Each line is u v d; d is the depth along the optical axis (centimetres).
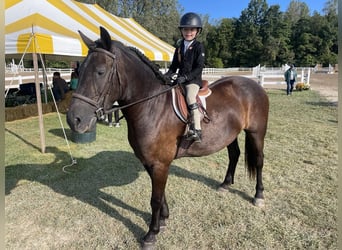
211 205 304
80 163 434
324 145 527
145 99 212
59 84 910
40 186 353
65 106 901
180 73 245
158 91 221
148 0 2908
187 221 273
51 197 325
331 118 785
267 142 552
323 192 332
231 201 313
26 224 272
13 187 349
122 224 271
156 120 216
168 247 237
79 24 624
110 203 311
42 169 409
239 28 5909
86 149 507
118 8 2841
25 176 383
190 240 245
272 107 990
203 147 250
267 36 5594
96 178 378
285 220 274
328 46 5416
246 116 283
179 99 227
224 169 410
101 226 268
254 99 289
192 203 308
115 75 191
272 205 303
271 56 5453
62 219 280
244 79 305
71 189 345
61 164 429
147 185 356
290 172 395
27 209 298
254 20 5978
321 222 270
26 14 543
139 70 212
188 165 425
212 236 250
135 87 209
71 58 1155
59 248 238
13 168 411
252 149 308
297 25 5922
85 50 532
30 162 436
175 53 254
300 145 529
